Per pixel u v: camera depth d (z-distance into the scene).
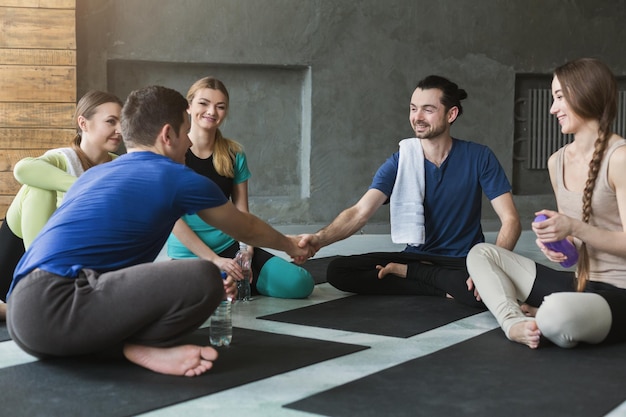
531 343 2.68
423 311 3.40
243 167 3.76
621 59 8.08
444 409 2.04
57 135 6.30
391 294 3.84
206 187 2.41
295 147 7.46
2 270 3.15
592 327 2.61
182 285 2.22
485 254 3.02
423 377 2.34
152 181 2.35
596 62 2.71
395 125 7.51
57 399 2.10
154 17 6.86
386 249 5.88
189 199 2.38
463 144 3.79
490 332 2.97
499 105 7.79
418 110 3.69
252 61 7.12
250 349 2.69
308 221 7.38
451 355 2.61
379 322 3.17
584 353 2.62
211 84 3.64
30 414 1.98
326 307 3.51
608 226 2.76
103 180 2.37
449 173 3.77
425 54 7.55
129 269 2.26
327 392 2.19
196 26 6.96
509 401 2.10
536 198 7.96
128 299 2.22
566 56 7.94
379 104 7.46
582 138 2.78
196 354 2.33
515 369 2.43
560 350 2.67
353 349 2.70
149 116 2.43
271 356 2.59
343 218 3.63
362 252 5.70
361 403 2.09
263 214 7.25
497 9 7.71
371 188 3.76
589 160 2.79
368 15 7.37
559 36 7.91
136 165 2.38
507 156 7.86
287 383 2.29
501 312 2.84
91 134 3.19
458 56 7.64
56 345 2.28
